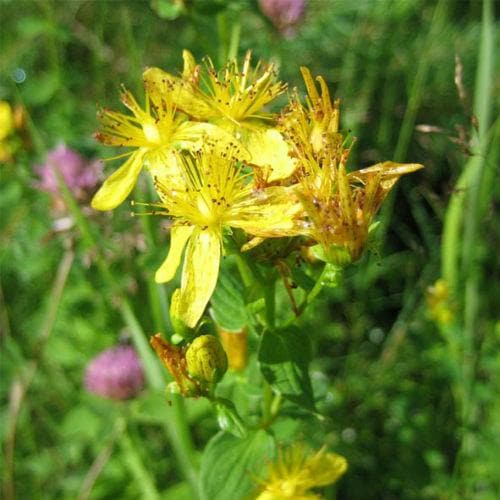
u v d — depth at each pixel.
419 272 0.21
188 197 0.10
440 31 0.25
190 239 0.10
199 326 0.10
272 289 0.10
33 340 0.19
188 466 0.14
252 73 0.11
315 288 0.10
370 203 0.09
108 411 0.17
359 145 0.23
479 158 0.15
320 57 0.25
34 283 0.20
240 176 0.10
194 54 0.24
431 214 0.23
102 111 0.11
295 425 0.12
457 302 0.17
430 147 0.23
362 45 0.24
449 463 0.18
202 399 0.15
